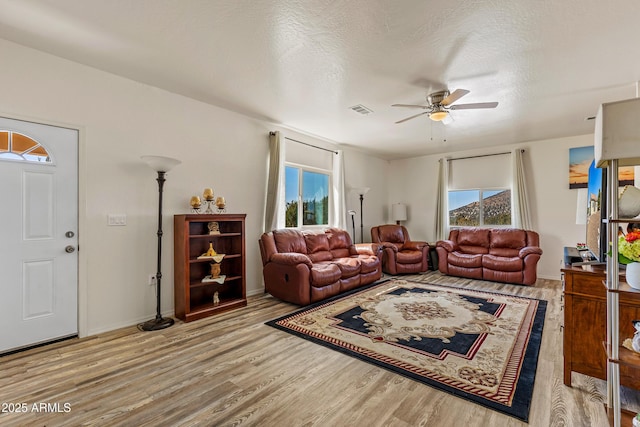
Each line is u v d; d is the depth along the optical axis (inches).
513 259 184.9
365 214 257.4
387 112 155.4
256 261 167.3
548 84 121.2
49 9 77.7
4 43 93.0
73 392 73.1
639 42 91.6
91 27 85.8
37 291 98.7
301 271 140.6
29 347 96.8
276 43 93.8
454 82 119.9
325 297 151.3
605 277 71.8
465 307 138.0
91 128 110.0
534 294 161.3
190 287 127.3
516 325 115.7
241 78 118.1
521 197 210.4
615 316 58.7
